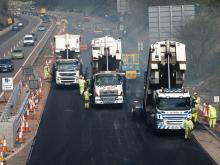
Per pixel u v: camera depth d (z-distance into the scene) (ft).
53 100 213.46
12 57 370.32
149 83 168.96
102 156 130.00
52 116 181.57
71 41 262.06
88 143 143.54
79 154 132.26
